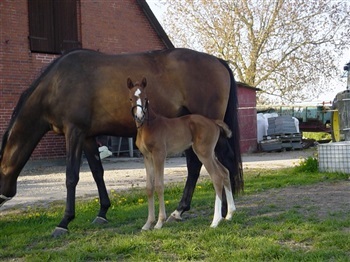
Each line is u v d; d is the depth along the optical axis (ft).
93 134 25.63
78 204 31.89
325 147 40.37
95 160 26.63
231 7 102.53
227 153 25.88
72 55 25.44
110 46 66.54
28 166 57.06
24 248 21.65
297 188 33.68
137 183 41.27
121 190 37.78
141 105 21.98
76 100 24.53
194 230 22.18
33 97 25.30
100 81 24.97
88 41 64.44
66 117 24.63
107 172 51.52
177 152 23.71
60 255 19.69
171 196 33.24
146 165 23.36
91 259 19.08
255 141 77.56
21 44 58.03
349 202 27.30
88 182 43.78
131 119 25.18
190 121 23.61
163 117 23.34
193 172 26.02
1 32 56.24
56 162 59.93
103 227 24.91
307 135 98.53
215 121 24.21
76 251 19.77
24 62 58.29
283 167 50.31
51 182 44.93
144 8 69.26
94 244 20.72
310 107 87.66
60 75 24.93
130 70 25.50
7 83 56.59
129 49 68.44
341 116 52.85
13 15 57.36
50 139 59.52
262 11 101.71
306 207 26.35
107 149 65.00
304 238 19.92
